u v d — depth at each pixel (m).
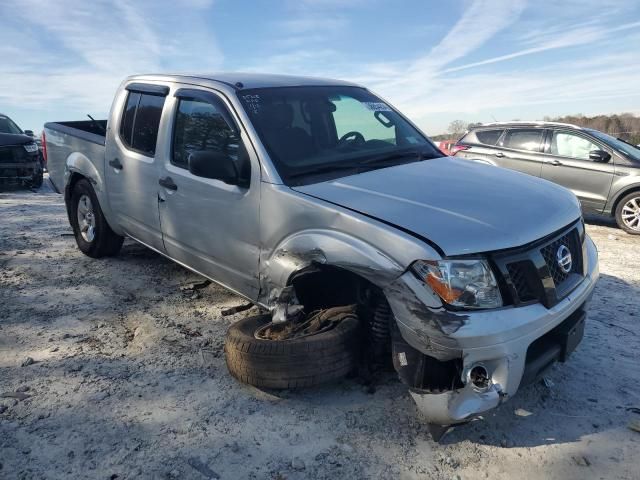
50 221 8.16
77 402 3.21
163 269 5.60
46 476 2.61
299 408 3.17
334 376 3.05
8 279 5.30
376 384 3.37
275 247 3.34
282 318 3.33
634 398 3.28
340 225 2.92
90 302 4.74
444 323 2.53
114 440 2.88
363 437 2.92
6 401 3.21
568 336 2.86
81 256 6.09
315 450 2.82
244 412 3.13
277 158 3.43
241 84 3.92
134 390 3.35
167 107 4.35
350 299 3.30
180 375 3.54
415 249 2.61
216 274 3.98
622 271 5.91
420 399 2.74
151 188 4.44
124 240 6.12
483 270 2.60
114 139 5.01
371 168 3.62
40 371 3.56
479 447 2.86
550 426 3.03
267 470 2.67
